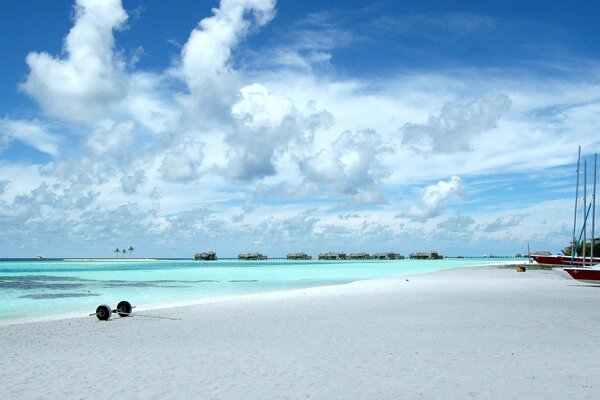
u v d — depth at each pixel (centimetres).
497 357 1129
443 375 980
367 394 865
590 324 1609
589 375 964
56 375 1039
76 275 6962
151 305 2669
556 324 1611
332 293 2992
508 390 870
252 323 1753
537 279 4391
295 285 4531
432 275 5575
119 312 2028
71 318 2019
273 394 875
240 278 5975
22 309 2589
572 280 4159
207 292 3716
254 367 1077
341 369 1045
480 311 1955
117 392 904
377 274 6975
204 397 864
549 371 998
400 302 2341
